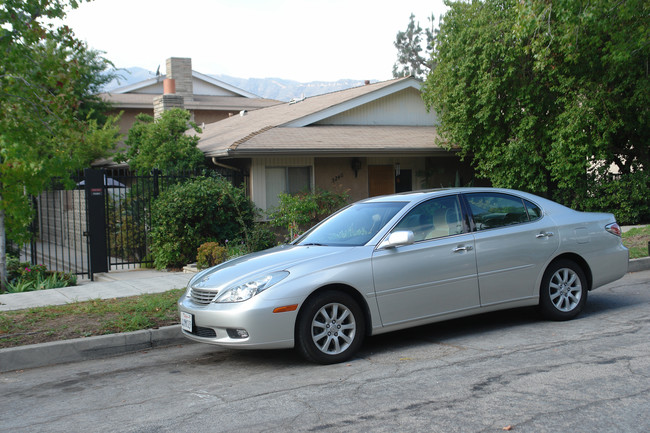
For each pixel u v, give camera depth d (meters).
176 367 6.07
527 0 12.76
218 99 34.81
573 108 14.85
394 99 19.81
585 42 14.26
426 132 18.92
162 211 13.34
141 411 4.71
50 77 10.21
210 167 16.67
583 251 7.06
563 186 15.93
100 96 29.67
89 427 4.41
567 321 6.96
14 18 9.41
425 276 6.15
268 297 5.53
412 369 5.39
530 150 15.94
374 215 6.62
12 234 11.17
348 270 5.83
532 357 5.53
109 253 13.41
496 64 15.70
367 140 16.67
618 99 15.34
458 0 16.48
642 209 16.83
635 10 13.16
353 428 4.06
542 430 3.86
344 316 5.81
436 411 4.29
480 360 5.55
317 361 5.69
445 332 6.83
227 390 5.13
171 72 31.41
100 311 7.93
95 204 12.53
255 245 13.19
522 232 6.74
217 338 5.70
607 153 16.19
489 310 6.55
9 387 5.64
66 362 6.52
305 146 15.16
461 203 6.66
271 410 4.52
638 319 6.84
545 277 6.88
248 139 15.55
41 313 7.95
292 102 23.83
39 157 10.78
